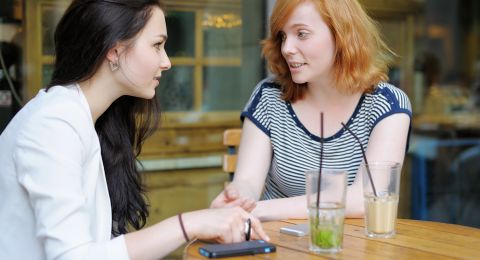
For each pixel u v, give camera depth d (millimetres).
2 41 3016
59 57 1638
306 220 1776
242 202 1763
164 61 1651
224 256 1413
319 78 1998
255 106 2137
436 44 6191
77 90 1605
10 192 1521
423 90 5879
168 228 1503
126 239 1485
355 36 1927
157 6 1626
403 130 1958
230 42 3611
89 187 1561
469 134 5480
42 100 1553
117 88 1632
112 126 1820
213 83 3625
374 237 1579
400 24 5348
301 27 1903
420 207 4746
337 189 1430
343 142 2016
